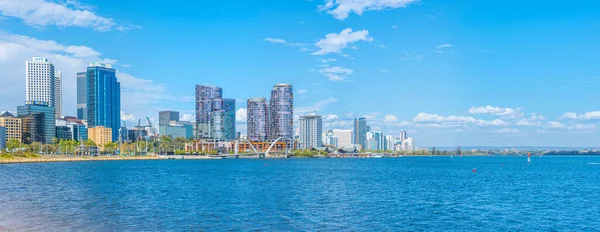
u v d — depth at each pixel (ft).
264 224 261.44
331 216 288.30
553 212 309.63
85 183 508.94
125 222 263.90
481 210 315.99
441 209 319.27
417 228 255.29
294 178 614.34
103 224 257.75
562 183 547.08
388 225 261.85
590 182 563.89
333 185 500.74
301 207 324.19
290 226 256.73
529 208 327.26
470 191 440.45
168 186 479.41
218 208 317.01
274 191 431.02
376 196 393.29
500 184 526.16
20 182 517.55
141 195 391.24
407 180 584.40
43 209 307.78
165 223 261.85
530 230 252.42
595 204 350.23
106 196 382.01
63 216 281.33
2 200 353.51
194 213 295.28
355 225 261.24
